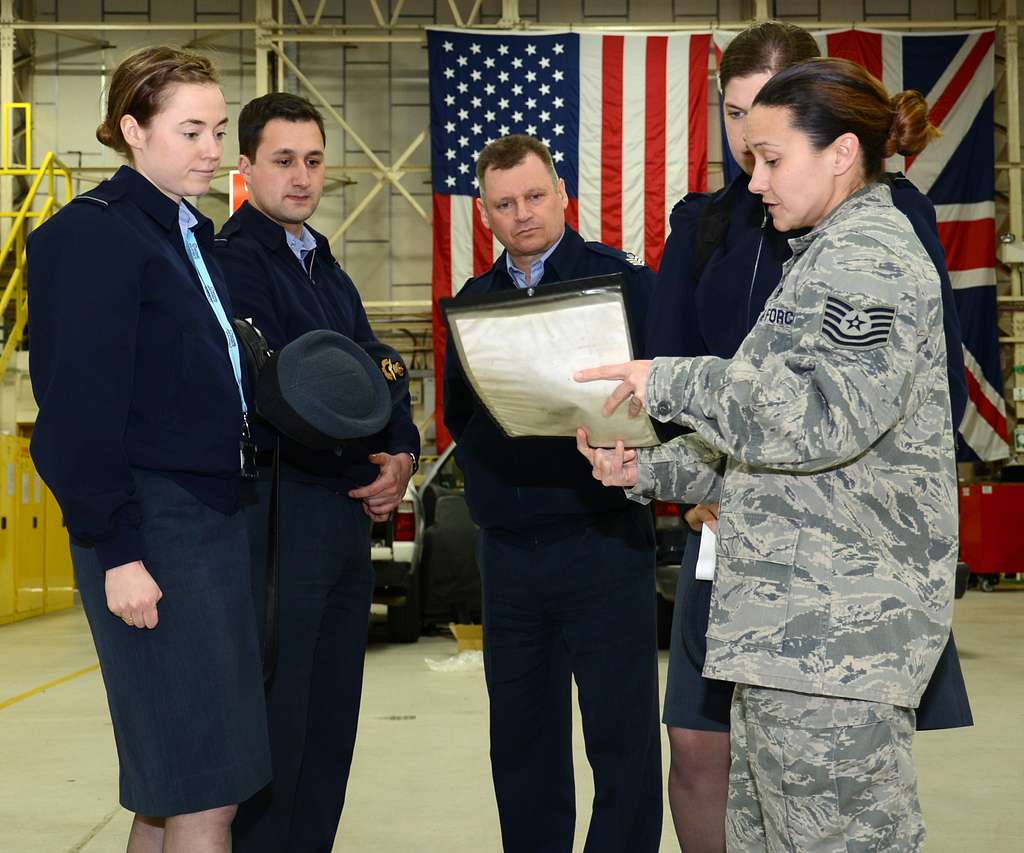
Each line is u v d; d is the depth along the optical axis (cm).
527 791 253
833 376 142
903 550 153
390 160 1307
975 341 1189
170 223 198
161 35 1293
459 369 258
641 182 1154
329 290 266
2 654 723
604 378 158
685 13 1297
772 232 194
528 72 1167
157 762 184
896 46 1194
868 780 150
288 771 233
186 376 190
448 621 795
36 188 1141
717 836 215
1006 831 316
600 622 247
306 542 236
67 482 177
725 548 156
